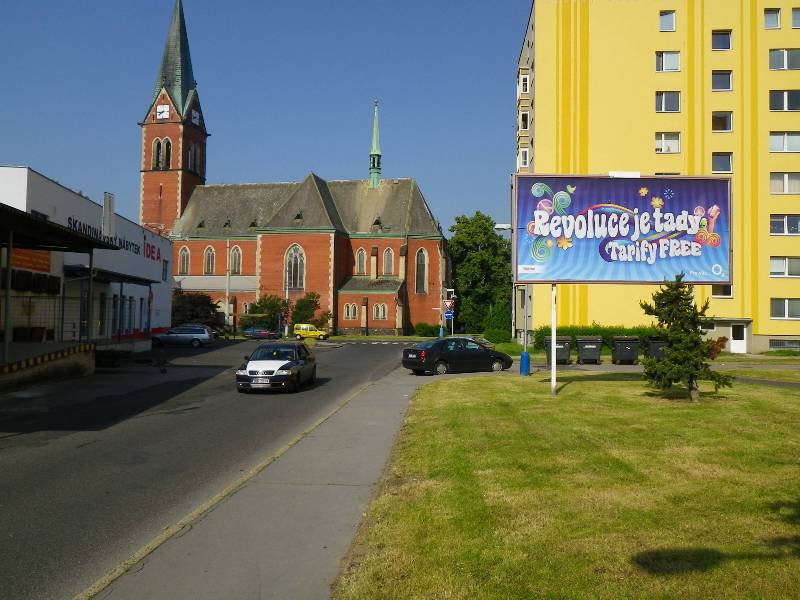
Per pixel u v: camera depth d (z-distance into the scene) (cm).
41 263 2952
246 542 643
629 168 4322
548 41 4378
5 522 714
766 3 4297
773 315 4266
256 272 8875
